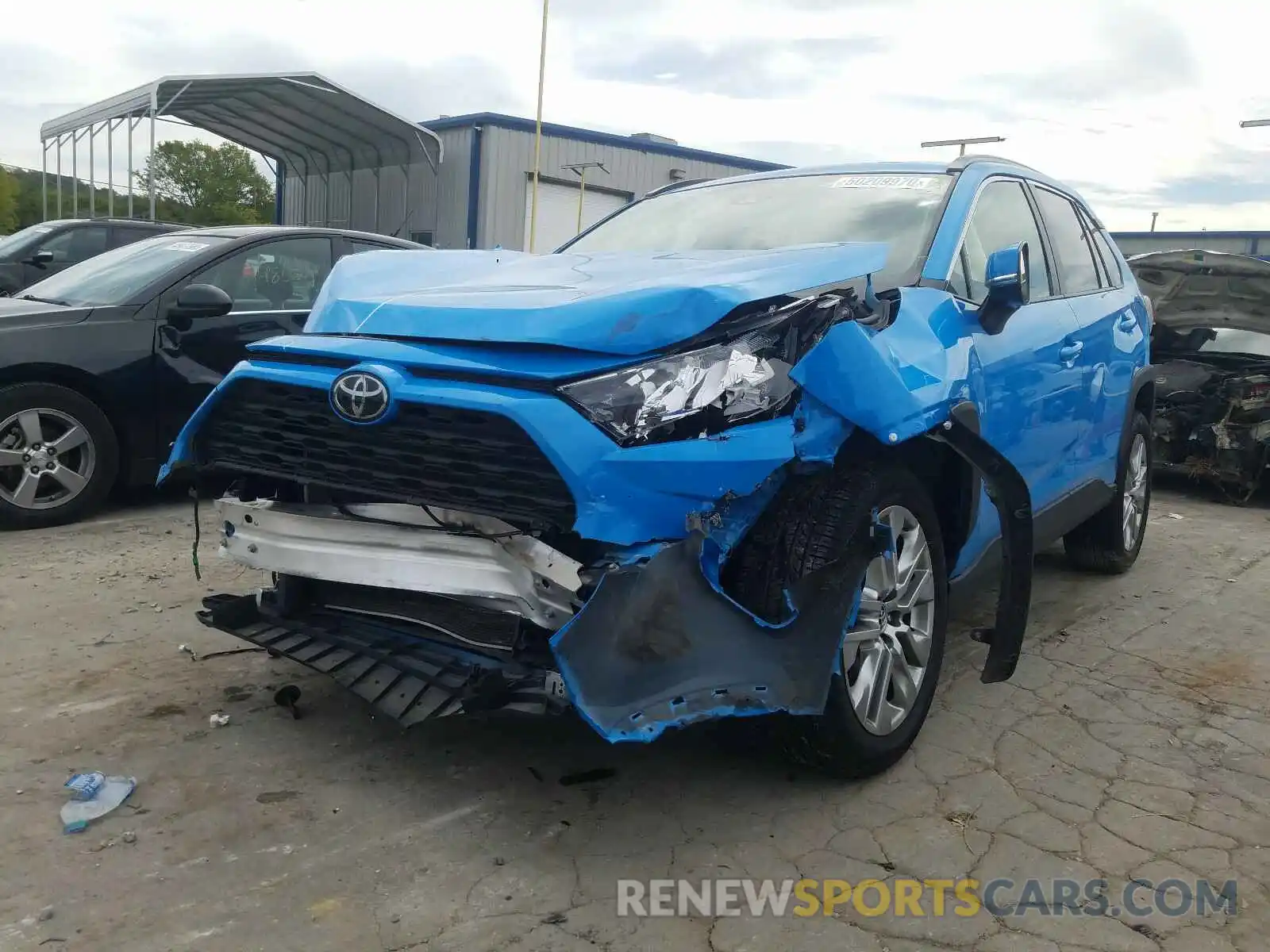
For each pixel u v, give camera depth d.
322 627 3.13
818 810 2.89
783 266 2.86
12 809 2.76
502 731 3.31
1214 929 2.39
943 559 3.28
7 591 4.50
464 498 2.54
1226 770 3.22
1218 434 7.91
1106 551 5.41
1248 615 4.90
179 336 5.94
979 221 3.90
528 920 2.36
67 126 20.67
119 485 6.10
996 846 2.73
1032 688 3.87
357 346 2.76
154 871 2.51
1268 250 29.75
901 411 2.77
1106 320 4.79
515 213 23.83
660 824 2.79
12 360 5.34
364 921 2.34
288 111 20.83
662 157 26.41
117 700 3.46
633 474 2.37
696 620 2.47
